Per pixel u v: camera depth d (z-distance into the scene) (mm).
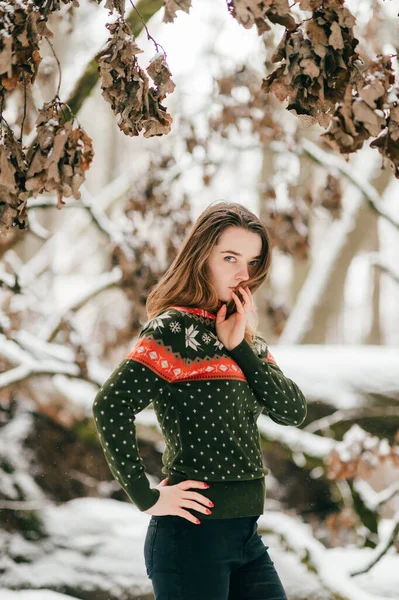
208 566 1948
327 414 5535
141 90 1851
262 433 5152
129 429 1942
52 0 1905
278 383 2131
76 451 5809
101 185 17031
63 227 10555
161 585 1968
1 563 4598
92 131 15633
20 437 5715
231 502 1994
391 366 5762
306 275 12344
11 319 5059
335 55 1746
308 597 3977
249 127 6031
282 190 5934
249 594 2039
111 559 4629
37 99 5613
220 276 2139
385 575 4371
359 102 1711
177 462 2014
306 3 1736
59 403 5523
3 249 5363
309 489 5703
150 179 5711
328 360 5832
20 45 1805
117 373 1978
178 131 5875
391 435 5508
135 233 5520
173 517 1994
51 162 1824
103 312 8688
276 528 4305
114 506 5441
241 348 2070
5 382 5090
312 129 8305
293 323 8414
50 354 5355
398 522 4211
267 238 2195
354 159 9672
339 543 5492
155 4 3490
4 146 1850
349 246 8719
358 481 5090
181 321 2057
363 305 20156
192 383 2018
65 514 5160
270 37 5625
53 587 4402
